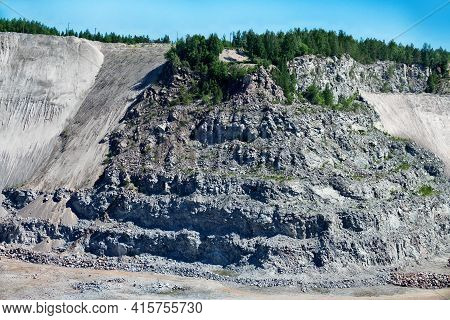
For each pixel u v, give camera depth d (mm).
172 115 118250
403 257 101750
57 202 112750
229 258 98312
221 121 113625
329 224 98000
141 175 109938
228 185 104062
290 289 90125
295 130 111625
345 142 115938
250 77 118750
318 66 127688
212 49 127938
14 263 100125
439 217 114062
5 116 133250
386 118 132500
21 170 121875
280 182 103375
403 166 119938
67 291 87438
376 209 103875
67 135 127625
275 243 97000
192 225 102062
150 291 87750
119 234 103062
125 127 122125
